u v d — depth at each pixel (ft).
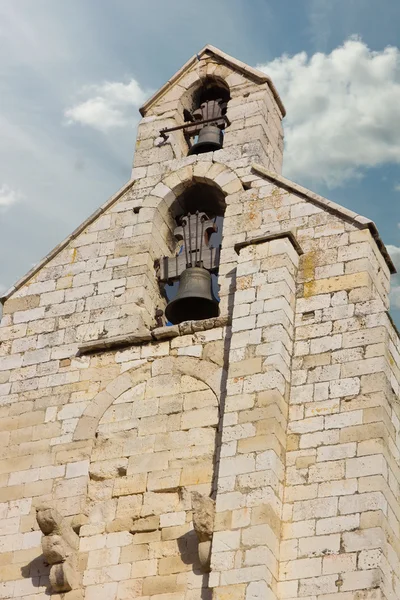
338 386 95.45
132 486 97.30
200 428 97.86
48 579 95.86
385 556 87.66
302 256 103.71
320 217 105.50
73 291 110.93
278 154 118.83
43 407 104.53
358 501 89.51
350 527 88.63
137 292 108.68
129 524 95.71
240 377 96.68
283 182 109.09
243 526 89.45
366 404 93.76
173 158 116.98
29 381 106.63
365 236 102.99
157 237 112.98
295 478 92.22
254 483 91.09
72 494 98.58
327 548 88.38
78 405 103.35
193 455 96.78
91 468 99.50
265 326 98.53
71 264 112.78
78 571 94.79
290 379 97.14
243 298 100.73
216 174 112.57
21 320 110.93
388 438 93.09
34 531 98.58
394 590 88.12
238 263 102.99
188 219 114.01
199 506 90.74
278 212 107.55
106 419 101.65
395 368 98.17
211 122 119.24
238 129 115.96
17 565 97.35
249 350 97.81
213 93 123.44
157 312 109.60
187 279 109.40
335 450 92.43
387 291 104.42
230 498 91.04
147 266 110.52
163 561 93.04
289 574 88.22
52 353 107.55
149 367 102.73
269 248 102.68
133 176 116.57
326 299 100.48
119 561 94.22
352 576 86.63
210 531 90.38
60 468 100.48
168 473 96.73
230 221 108.99
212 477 95.25
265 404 94.48
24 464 101.91
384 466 90.94
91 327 107.96
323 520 89.66
